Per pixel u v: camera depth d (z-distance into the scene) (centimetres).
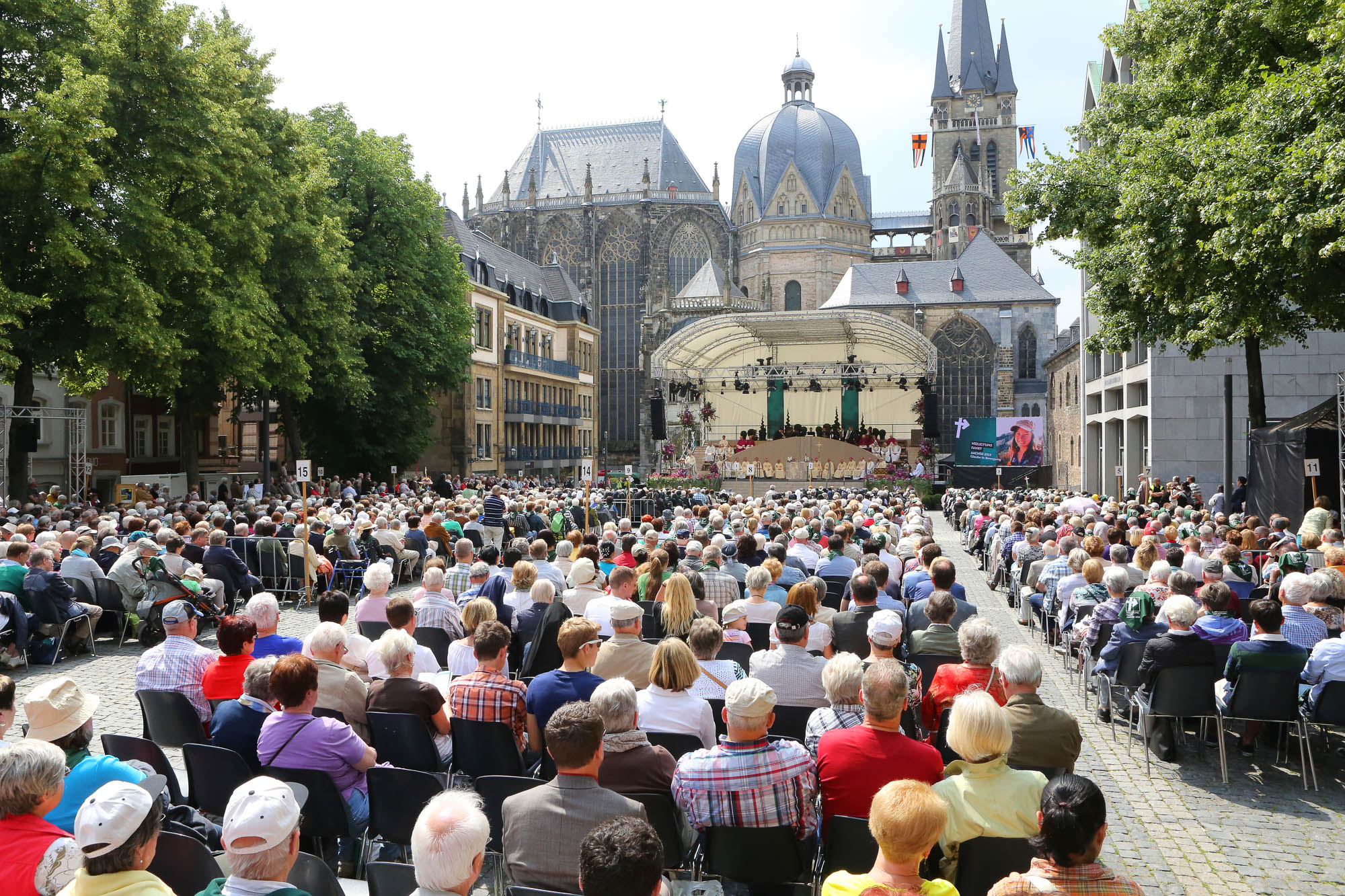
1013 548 1950
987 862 525
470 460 5950
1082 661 1306
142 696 838
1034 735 664
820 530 1917
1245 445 3781
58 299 2633
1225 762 965
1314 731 1132
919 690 848
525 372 6950
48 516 2044
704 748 686
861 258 12138
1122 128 2505
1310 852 796
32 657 1460
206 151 2775
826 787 601
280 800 396
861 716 666
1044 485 6719
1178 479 3838
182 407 3431
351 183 4334
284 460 5569
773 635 853
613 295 10894
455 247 4847
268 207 3098
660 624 1188
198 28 3148
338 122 4481
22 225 2509
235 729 725
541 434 7438
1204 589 1077
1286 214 1584
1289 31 1953
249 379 3172
